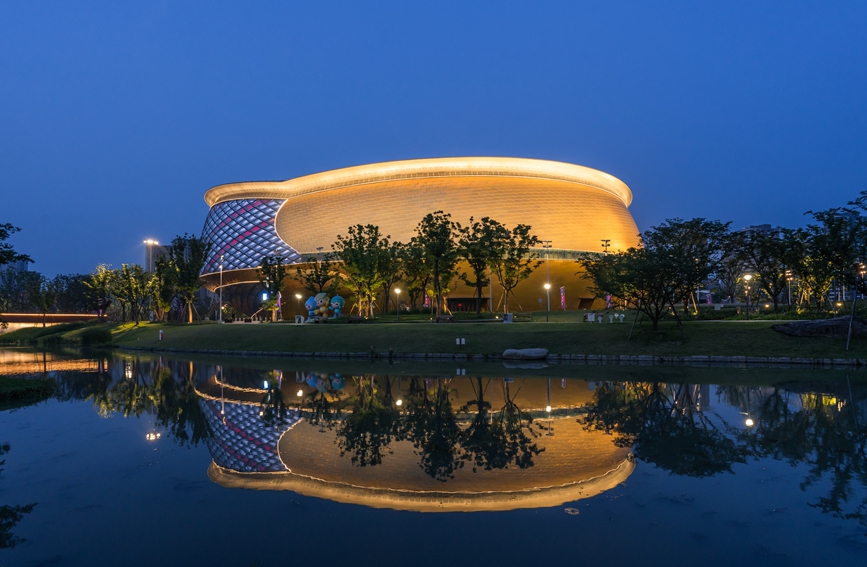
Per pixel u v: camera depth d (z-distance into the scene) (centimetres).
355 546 772
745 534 796
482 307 8538
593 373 2897
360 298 6397
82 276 13275
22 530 840
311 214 8981
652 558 722
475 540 786
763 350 3456
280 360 4131
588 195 8625
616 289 4359
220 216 9856
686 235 4988
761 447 1294
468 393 2202
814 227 4022
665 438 1393
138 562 725
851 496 954
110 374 3256
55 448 1352
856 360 3120
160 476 1120
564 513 888
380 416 1739
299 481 1077
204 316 13500
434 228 5741
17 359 4659
